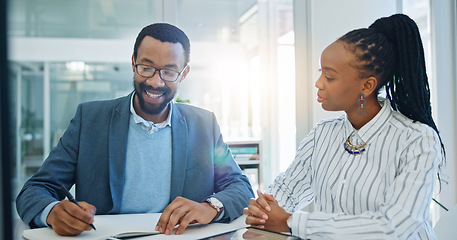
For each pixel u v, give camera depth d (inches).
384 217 34.2
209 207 42.7
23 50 191.2
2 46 9.4
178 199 41.9
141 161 51.2
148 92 48.6
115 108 51.6
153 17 89.7
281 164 190.4
